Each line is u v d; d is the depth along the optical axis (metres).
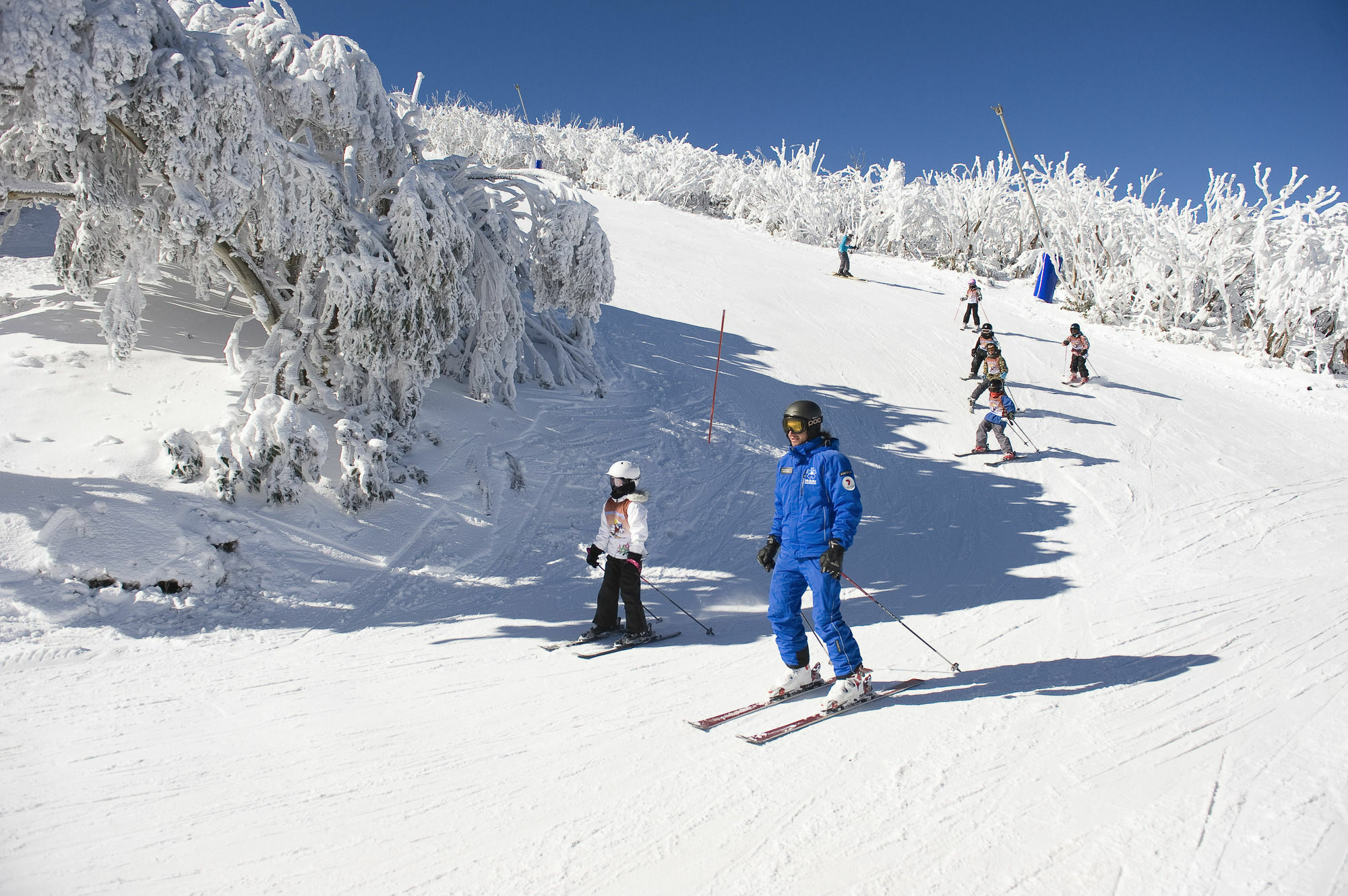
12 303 8.14
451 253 7.29
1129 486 10.24
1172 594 6.47
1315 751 3.70
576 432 9.37
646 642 5.25
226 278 7.98
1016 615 5.91
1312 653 5.01
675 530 7.87
